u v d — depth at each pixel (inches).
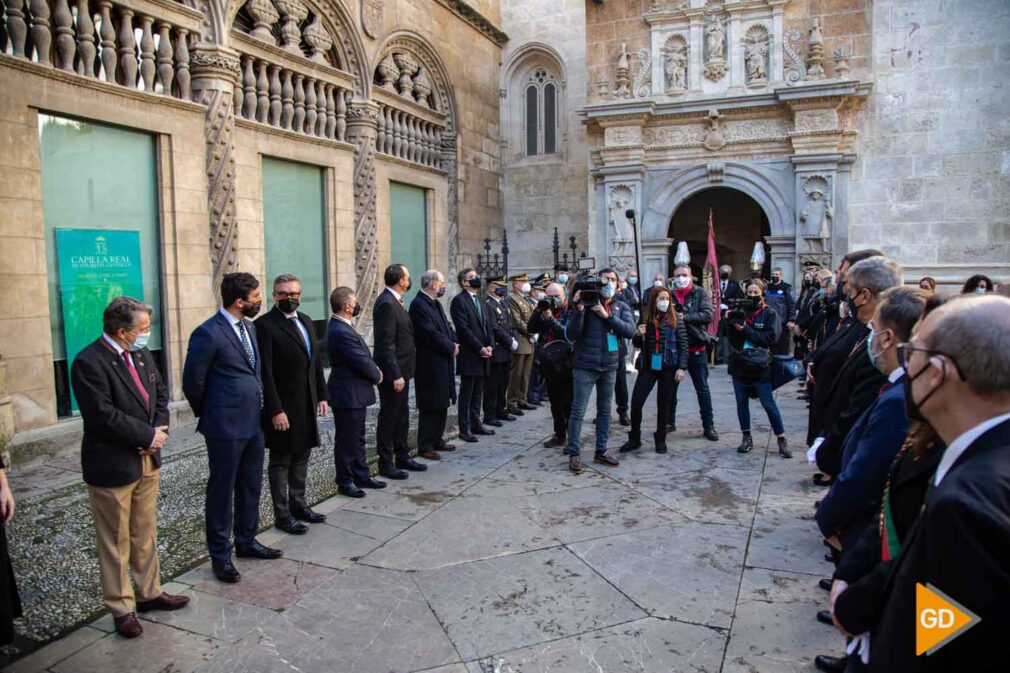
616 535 196.9
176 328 342.6
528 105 705.6
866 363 135.9
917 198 538.3
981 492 52.9
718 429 329.1
